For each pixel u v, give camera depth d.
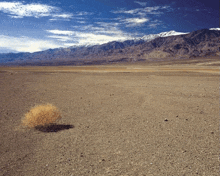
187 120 7.74
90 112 9.20
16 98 13.17
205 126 6.95
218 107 9.89
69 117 8.34
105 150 5.07
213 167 4.13
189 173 3.93
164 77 28.17
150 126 7.03
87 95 14.25
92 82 23.34
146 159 4.55
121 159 4.57
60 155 4.82
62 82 23.75
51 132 6.49
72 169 4.16
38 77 31.31
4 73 42.25
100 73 37.97
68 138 5.93
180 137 5.91
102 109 9.80
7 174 4.03
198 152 4.87
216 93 14.05
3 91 16.59
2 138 5.97
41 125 7.24
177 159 4.52
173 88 17.03
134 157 4.66
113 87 18.53
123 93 14.86
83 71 44.25
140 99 12.34
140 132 6.41
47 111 7.34
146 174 3.93
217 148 5.06
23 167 4.29
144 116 8.41
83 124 7.35
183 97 12.79
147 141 5.62
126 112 9.15
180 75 30.58
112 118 8.13
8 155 4.86
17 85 21.05
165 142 5.54
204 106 10.19
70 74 37.12
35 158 4.69
